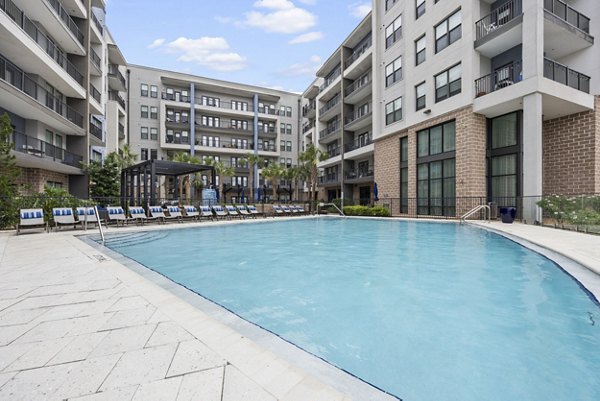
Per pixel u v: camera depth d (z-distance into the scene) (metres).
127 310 3.01
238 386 1.78
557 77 12.91
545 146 13.98
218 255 7.07
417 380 2.18
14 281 4.08
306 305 3.72
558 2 12.67
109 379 1.84
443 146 16.05
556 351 2.57
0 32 12.55
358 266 5.84
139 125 35.66
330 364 2.24
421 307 3.62
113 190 20.50
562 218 9.90
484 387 2.09
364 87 24.39
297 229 12.58
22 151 15.00
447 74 15.59
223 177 39.47
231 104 41.91
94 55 22.00
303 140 44.06
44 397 1.67
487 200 14.47
